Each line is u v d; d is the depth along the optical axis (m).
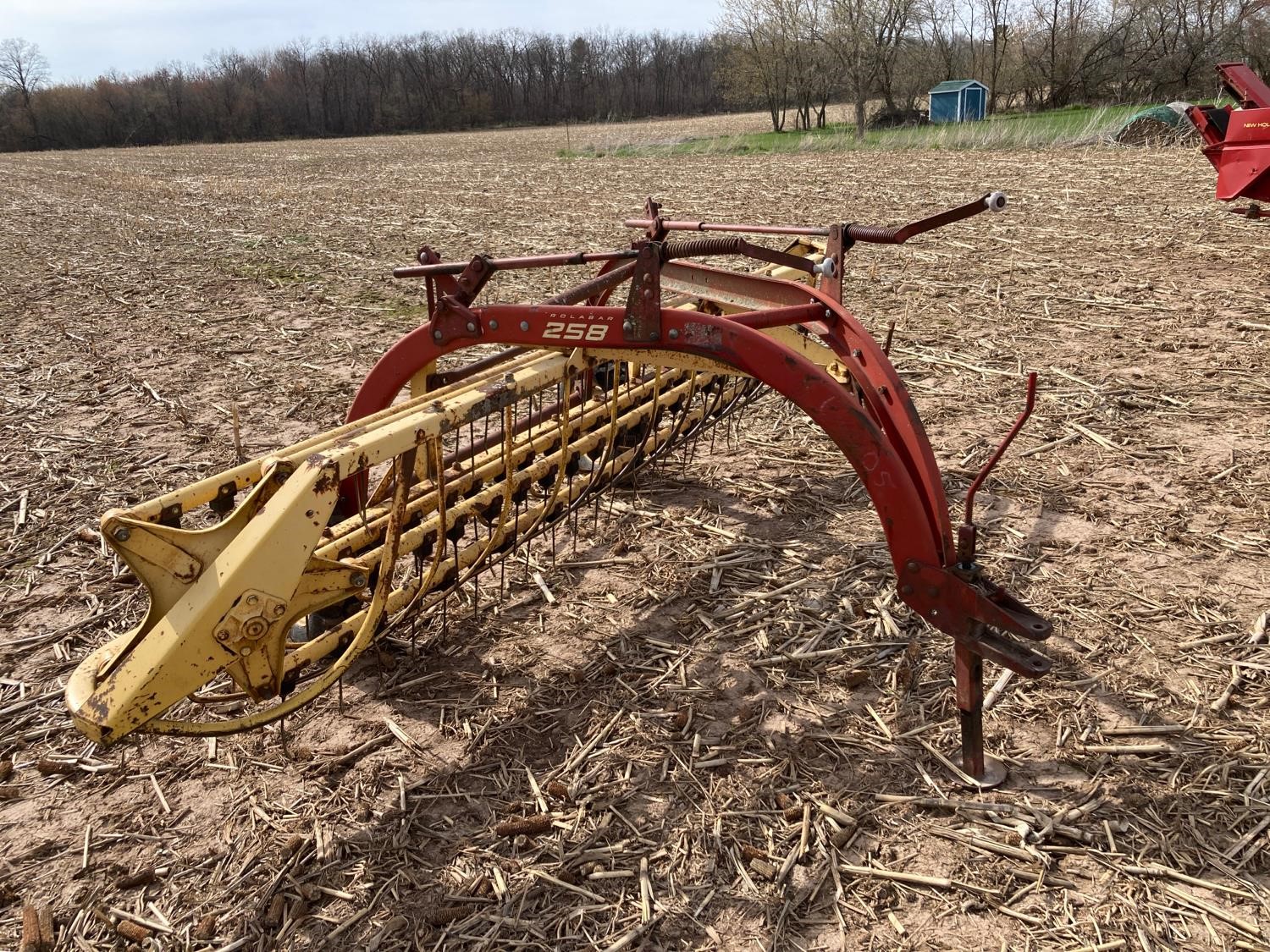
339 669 3.02
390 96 80.75
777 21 40.97
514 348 4.28
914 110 40.88
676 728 3.53
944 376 7.19
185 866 2.98
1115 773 3.22
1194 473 5.36
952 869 2.89
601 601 4.38
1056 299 9.13
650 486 5.52
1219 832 2.97
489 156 37.19
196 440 6.42
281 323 9.80
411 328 9.38
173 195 24.56
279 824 3.13
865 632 4.06
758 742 3.45
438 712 3.66
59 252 15.08
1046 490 5.26
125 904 2.86
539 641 4.09
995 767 3.26
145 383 7.72
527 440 4.19
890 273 10.48
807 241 5.59
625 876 2.91
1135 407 6.36
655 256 3.03
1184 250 10.70
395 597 3.49
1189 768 3.23
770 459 5.83
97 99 75.19
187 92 78.00
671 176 22.95
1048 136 24.08
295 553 2.70
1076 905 2.75
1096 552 4.59
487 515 3.86
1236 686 3.60
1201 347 7.48
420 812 3.17
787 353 2.96
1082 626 4.01
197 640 2.60
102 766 3.42
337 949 2.69
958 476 5.48
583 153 35.03
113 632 4.23
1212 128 9.62
